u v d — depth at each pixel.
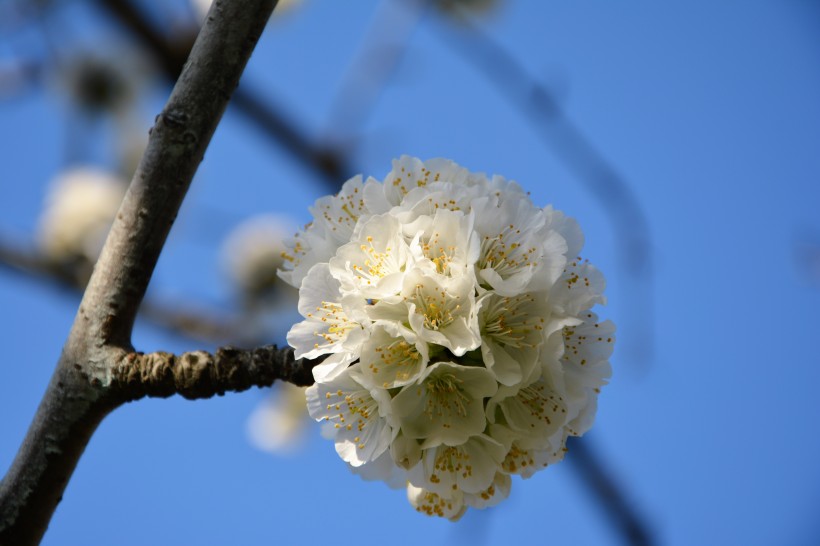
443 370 0.80
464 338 0.80
